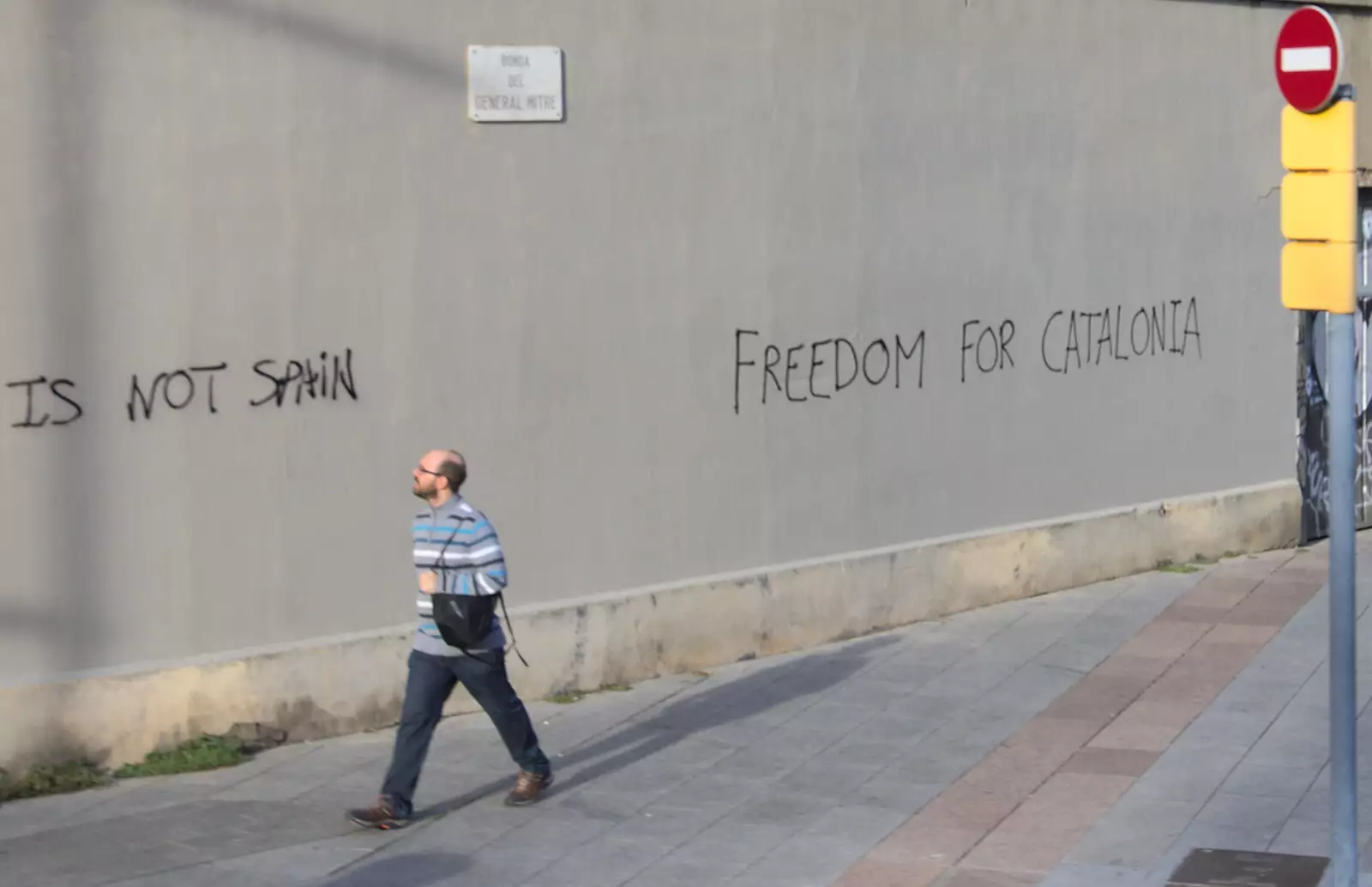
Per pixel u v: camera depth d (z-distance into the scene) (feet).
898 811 25.09
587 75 30.96
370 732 29.14
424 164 29.32
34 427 26.14
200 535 27.63
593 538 31.71
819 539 34.88
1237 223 42.70
